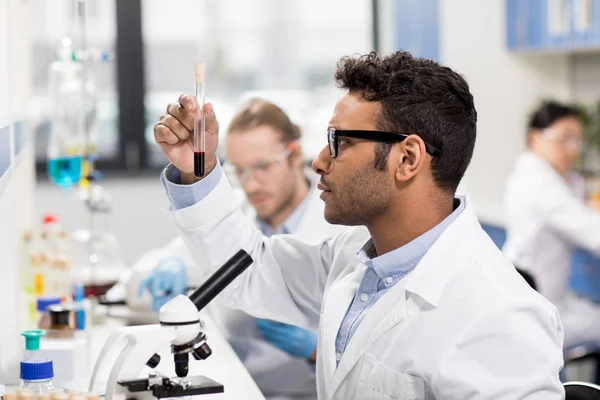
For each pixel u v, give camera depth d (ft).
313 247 6.76
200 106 5.66
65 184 10.80
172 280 9.13
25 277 9.33
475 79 18.45
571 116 14.49
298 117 19.20
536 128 14.61
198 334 5.02
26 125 10.44
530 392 4.87
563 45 16.80
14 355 6.84
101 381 6.42
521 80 18.63
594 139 17.33
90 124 11.07
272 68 19.97
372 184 5.42
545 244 14.33
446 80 5.41
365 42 20.30
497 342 4.95
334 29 20.12
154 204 19.13
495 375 4.94
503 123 18.66
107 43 18.97
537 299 5.10
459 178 5.56
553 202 14.10
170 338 4.91
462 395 4.96
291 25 19.95
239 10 19.74
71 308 7.34
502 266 5.33
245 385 6.68
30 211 11.88
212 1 19.54
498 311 4.97
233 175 9.62
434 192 5.48
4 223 6.48
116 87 19.01
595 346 13.91
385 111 5.36
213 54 19.69
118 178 18.94
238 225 6.54
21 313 8.71
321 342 5.90
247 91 19.97
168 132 5.91
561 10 16.76
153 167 19.17
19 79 9.37
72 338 6.91
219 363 7.39
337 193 5.52
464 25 18.33
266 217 9.39
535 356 4.91
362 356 5.39
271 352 9.02
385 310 5.39
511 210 14.73
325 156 5.61
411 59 5.51
